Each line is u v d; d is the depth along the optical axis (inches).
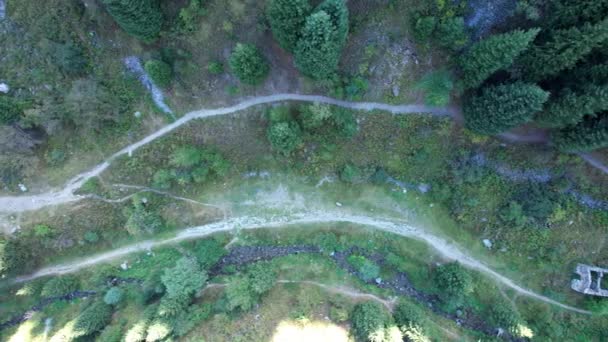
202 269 2167.8
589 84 1616.6
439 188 2182.6
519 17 1760.6
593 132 1711.4
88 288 2212.1
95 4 1879.9
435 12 1813.5
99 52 2015.3
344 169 2198.6
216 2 1868.8
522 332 1985.7
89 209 2153.1
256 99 2087.8
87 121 1963.6
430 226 2229.3
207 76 2042.3
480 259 2219.5
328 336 2000.5
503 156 2101.4
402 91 2012.8
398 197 2242.9
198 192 2237.9
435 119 2053.4
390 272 2237.9
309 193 2255.2
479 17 1811.0
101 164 2121.1
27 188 2087.8
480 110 1808.6
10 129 1935.3
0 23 1943.9
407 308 2101.4
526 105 1605.6
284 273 2215.8
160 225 2228.1
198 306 2063.2
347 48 1941.4
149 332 1854.1
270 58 1987.0
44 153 2090.3
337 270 2228.1
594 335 2140.7
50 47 1920.5
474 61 1717.5
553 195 2114.9
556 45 1582.2
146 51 1991.9
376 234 2241.6
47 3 1915.6
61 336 1929.1
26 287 2122.3
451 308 2209.6
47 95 1996.8
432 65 1945.1
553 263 2171.5
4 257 2033.7
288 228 2255.2
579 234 2133.4
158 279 2130.9
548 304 2187.5
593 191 2097.7
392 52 1941.4
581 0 1510.8
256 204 2266.2
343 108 2063.2
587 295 2156.7
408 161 2186.3
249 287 2065.7
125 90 2060.8
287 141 1953.7
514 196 2161.7
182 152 2068.2
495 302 2174.0
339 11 1512.1
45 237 2143.2
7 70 1993.1
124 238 2231.8
